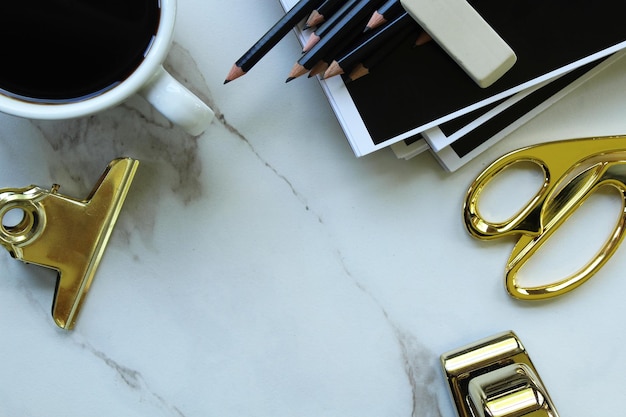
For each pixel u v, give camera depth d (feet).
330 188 1.46
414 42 1.30
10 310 1.42
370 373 1.49
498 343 1.45
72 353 1.44
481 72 1.26
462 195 1.47
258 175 1.45
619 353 1.51
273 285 1.47
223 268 1.46
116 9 1.15
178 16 1.40
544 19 1.32
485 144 1.41
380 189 1.47
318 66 1.30
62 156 1.41
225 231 1.45
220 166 1.44
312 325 1.48
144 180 1.43
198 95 1.42
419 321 1.49
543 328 1.50
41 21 1.15
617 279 1.51
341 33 1.24
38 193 1.34
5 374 1.43
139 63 1.18
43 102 1.19
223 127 1.43
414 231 1.48
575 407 1.51
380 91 1.31
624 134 1.48
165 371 1.46
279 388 1.48
